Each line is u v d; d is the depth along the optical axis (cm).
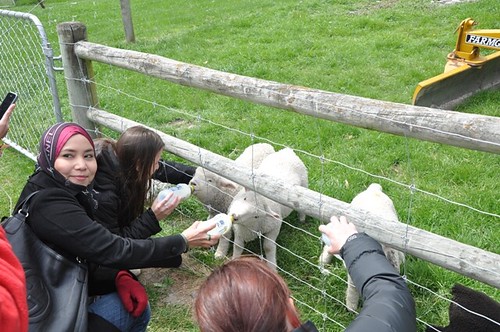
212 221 303
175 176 377
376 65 738
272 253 358
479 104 616
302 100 255
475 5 1000
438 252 218
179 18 1228
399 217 395
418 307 312
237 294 132
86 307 226
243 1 1362
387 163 475
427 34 874
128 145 285
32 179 248
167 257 262
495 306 241
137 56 364
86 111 432
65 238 232
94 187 279
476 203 408
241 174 307
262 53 821
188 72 323
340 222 190
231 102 640
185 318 329
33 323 210
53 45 1040
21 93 612
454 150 490
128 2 989
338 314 316
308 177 454
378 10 1070
